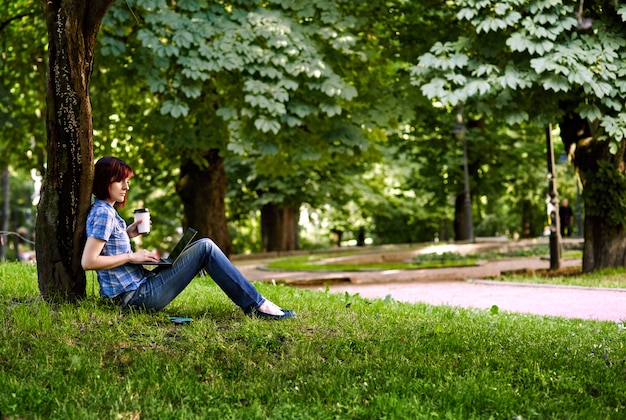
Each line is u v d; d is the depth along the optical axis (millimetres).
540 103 14711
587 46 13703
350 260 23578
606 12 14039
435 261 20031
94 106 18047
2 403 4301
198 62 14352
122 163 6547
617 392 4984
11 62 18172
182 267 6539
